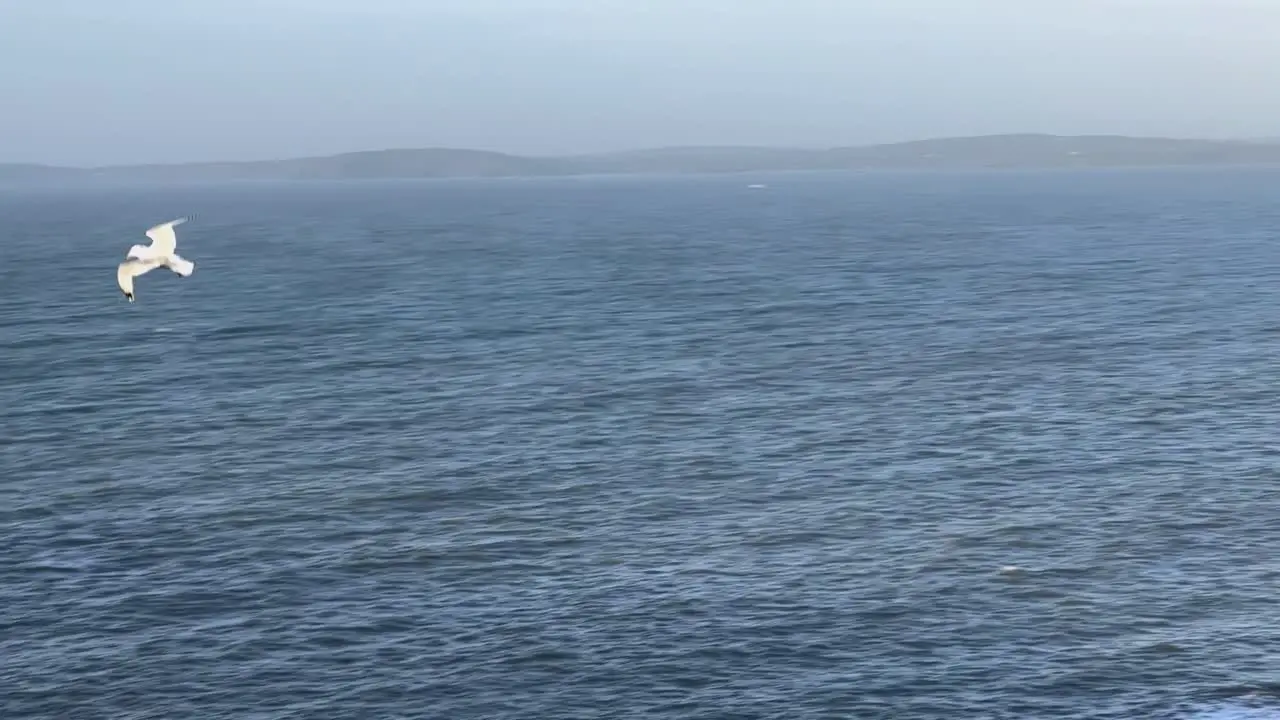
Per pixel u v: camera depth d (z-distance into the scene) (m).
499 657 44.66
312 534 57.28
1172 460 67.06
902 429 74.56
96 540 56.72
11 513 60.72
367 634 46.59
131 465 69.19
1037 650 44.72
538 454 70.31
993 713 40.62
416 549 55.09
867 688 42.22
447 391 87.31
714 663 44.03
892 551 54.09
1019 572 51.41
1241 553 53.22
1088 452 68.94
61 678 43.56
